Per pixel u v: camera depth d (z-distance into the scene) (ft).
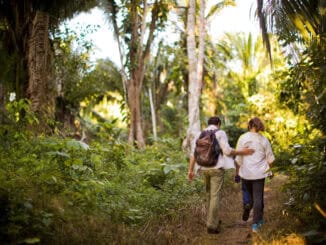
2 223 14.83
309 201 18.39
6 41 44.11
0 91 44.68
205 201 25.54
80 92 67.41
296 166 18.86
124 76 66.49
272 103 60.29
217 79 79.87
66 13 43.37
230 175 34.96
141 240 17.30
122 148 32.68
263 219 21.31
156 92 90.79
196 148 20.62
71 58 58.75
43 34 39.09
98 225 18.08
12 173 20.02
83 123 74.84
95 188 21.91
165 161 40.73
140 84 66.54
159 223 20.75
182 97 93.20
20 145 25.26
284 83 36.76
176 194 25.23
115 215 20.08
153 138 65.87
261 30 23.21
